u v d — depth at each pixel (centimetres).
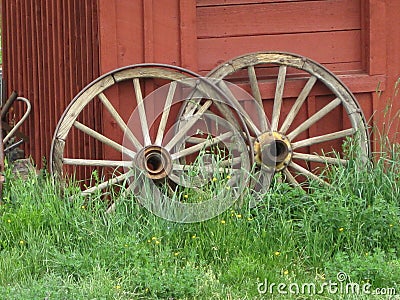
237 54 1295
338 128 1309
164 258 1105
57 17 1415
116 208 1192
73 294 1016
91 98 1224
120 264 1104
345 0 1319
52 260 1105
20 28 1644
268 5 1300
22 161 1434
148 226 1176
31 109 1573
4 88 1756
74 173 1258
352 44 1323
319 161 1284
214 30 1285
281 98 1275
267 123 1268
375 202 1200
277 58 1270
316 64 1280
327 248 1170
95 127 1277
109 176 1248
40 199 1209
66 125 1221
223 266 1123
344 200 1189
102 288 1038
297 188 1229
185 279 1060
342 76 1309
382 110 1320
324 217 1182
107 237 1153
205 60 1285
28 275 1089
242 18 1294
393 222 1177
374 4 1308
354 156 1273
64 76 1394
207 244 1148
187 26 1264
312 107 1298
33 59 1559
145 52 1251
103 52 1238
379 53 1314
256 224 1188
